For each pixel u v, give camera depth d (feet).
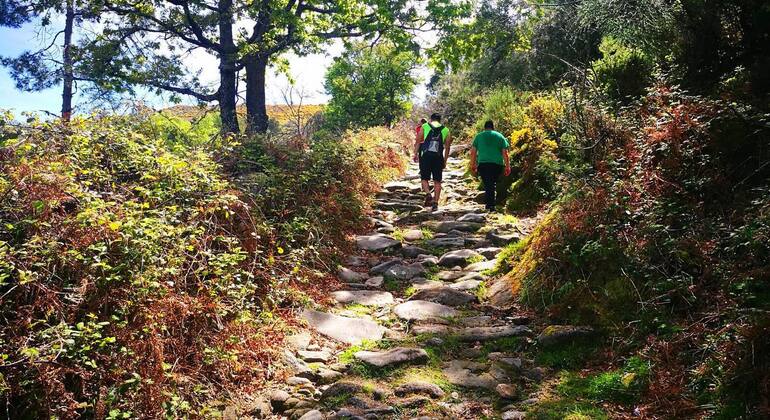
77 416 10.64
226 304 15.58
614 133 23.32
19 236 13.15
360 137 47.85
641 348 13.46
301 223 22.54
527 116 38.50
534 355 14.70
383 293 20.16
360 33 54.95
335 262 22.57
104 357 11.28
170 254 14.42
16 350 10.67
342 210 27.50
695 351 12.14
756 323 11.14
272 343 15.28
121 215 14.48
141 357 11.84
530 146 33.30
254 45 50.03
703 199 16.63
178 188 17.92
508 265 20.56
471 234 26.71
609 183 19.01
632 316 14.65
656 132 18.80
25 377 10.40
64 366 10.69
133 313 12.58
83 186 16.39
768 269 12.71
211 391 12.87
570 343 14.71
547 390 13.03
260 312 16.52
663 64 27.68
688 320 13.26
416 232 27.55
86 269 12.46
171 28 51.88
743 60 23.84
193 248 15.44
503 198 32.63
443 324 17.12
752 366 10.62
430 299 19.17
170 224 16.55
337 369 14.40
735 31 24.48
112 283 12.61
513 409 12.31
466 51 56.34
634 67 30.68
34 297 11.84
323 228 23.98
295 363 14.53
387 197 35.35
